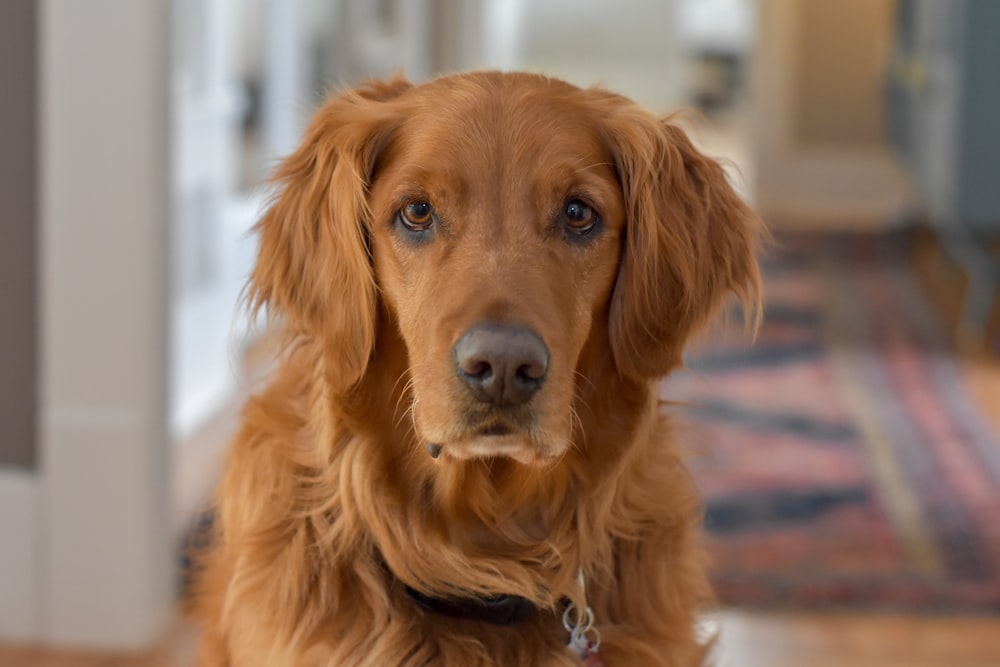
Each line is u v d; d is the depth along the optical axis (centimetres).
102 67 251
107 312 258
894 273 683
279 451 173
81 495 263
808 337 552
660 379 171
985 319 551
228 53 491
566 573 169
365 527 167
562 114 166
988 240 547
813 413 440
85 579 265
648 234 167
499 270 153
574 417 163
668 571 176
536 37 1170
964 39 533
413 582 166
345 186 165
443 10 641
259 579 168
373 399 166
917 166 679
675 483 180
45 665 259
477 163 159
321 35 563
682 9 1161
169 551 274
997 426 425
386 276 164
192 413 404
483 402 148
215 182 485
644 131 170
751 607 288
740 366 505
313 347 174
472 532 170
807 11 930
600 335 168
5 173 260
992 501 353
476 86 167
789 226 836
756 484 366
